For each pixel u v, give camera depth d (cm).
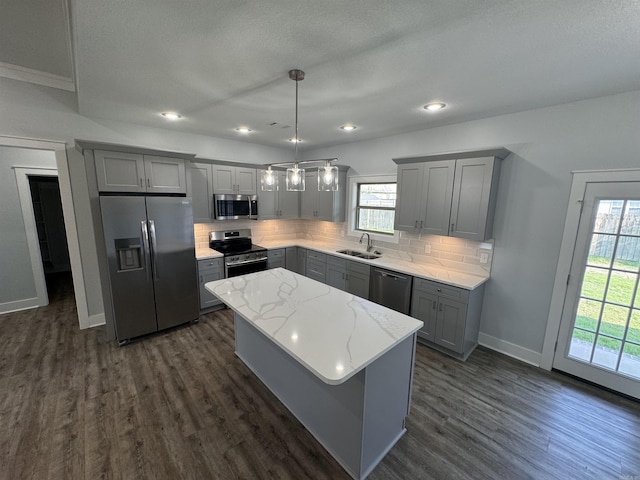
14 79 283
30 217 402
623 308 245
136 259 322
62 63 269
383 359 172
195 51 172
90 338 331
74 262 337
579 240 259
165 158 330
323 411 192
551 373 280
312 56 177
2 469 175
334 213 464
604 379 256
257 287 262
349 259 406
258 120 326
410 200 349
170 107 282
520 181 286
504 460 186
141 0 126
